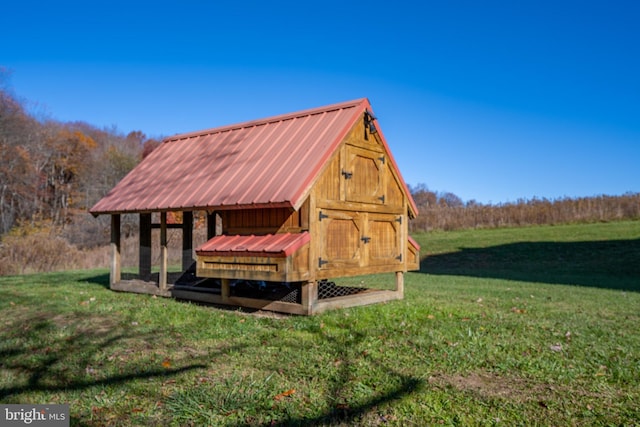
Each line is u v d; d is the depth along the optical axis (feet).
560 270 64.69
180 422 12.46
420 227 114.32
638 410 13.19
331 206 26.37
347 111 28.71
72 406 13.46
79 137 157.58
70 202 144.15
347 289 32.63
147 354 18.35
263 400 13.76
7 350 19.12
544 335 21.50
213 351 18.67
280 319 24.73
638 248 73.56
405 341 20.08
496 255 80.07
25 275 51.55
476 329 22.47
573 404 13.58
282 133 30.76
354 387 14.75
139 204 31.81
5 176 127.13
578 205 104.01
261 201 24.56
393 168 31.37
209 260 26.66
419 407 13.30
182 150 37.40
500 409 13.21
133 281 36.76
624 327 23.56
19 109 134.31
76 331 22.26
